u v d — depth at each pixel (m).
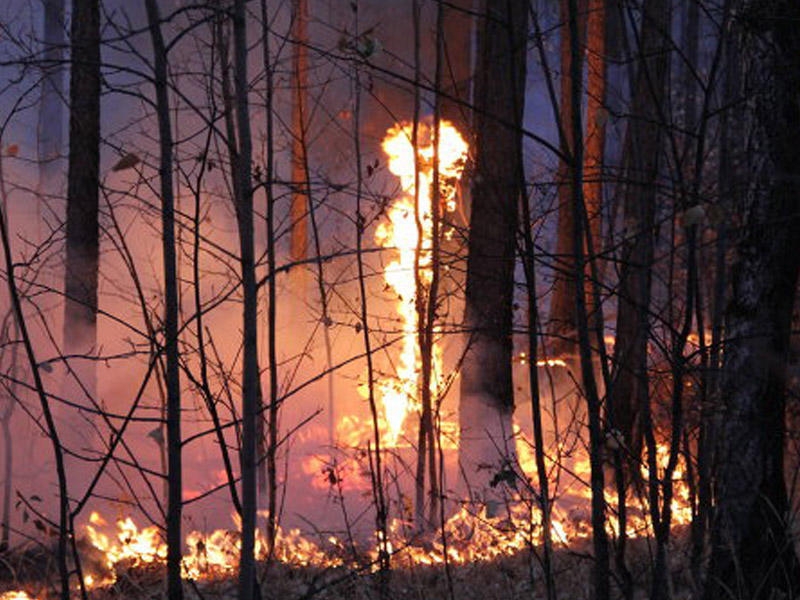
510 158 17.22
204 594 12.62
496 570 13.05
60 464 7.93
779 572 9.75
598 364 22.64
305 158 14.87
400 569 13.18
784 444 10.57
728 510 9.64
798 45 9.12
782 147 9.20
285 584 12.59
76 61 6.89
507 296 17.69
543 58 7.70
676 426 7.97
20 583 12.98
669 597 8.07
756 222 9.38
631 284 15.07
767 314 9.51
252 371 6.81
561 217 23.61
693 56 19.34
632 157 9.38
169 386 7.35
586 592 11.65
